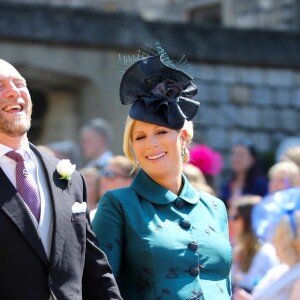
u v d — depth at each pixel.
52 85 22.89
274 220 9.73
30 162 8.23
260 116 24.17
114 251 8.45
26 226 7.85
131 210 8.55
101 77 22.83
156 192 8.67
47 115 23.27
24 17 22.28
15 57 22.11
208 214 8.80
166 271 8.37
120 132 22.61
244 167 17.38
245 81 24.06
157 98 8.61
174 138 8.67
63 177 8.26
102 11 23.05
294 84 24.56
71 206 8.16
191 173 11.95
